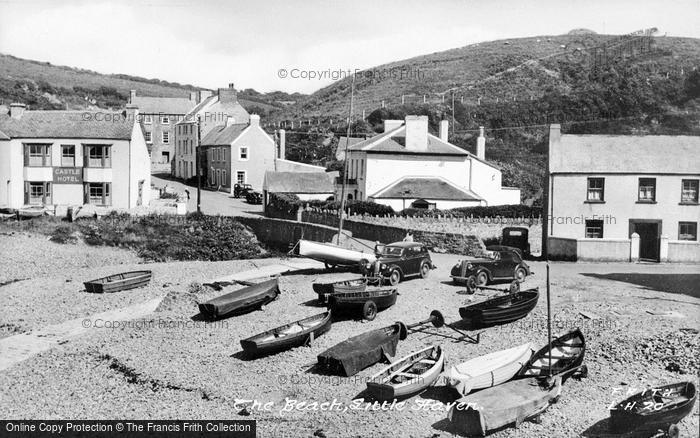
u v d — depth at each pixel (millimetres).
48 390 25000
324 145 108250
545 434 20297
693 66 110062
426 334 28438
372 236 50438
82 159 61688
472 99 120062
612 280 35781
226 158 87250
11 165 60500
